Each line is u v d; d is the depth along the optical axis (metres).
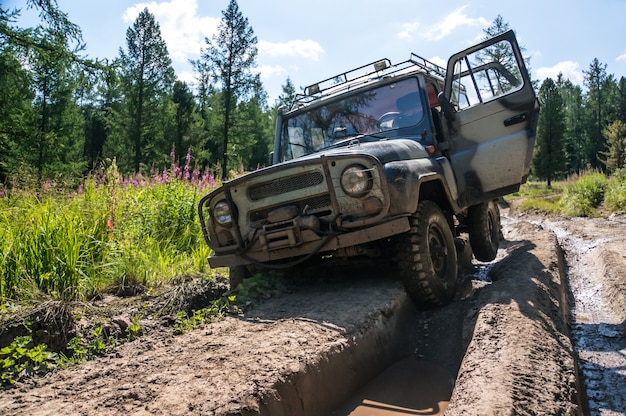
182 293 4.43
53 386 2.59
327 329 3.18
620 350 3.53
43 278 4.21
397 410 2.69
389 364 3.34
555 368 2.71
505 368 2.62
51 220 4.97
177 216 6.55
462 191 5.00
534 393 2.38
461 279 5.13
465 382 2.59
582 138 69.12
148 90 37.97
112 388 2.46
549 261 5.36
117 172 6.21
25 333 3.26
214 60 38.06
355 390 2.92
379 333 3.40
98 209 5.91
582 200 13.50
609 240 7.93
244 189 4.20
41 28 13.91
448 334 3.71
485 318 3.41
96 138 48.12
